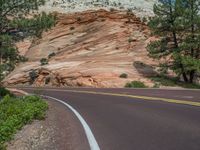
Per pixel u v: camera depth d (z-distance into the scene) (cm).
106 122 1303
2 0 3042
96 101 2331
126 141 931
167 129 1062
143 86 4250
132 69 5159
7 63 3259
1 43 3116
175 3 4866
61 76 5322
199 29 4875
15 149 941
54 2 10244
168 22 4962
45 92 3769
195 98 2077
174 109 1553
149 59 5612
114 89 3650
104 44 6538
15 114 1393
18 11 3183
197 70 4575
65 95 3184
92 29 7212
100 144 912
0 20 3106
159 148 821
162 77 4891
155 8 4978
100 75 4891
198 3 4875
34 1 3192
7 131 1081
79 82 4938
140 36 6538
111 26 7012
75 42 7088
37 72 5956
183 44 4772
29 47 7769
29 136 1106
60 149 887
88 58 6106
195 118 1238
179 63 4738
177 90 2997
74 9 9569
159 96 2378
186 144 839
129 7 9988
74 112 1727
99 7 9681
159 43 4981
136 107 1756
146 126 1150
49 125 1331
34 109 1543
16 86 5625
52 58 6725
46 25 3294
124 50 6141
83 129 1169
